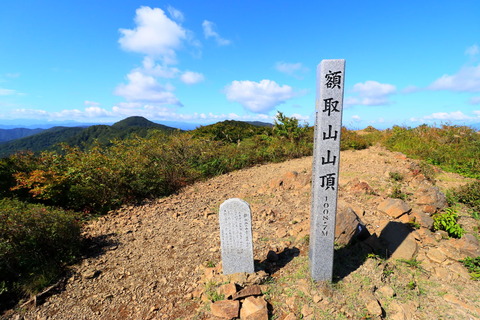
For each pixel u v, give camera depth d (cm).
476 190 513
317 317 276
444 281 322
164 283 367
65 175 621
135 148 866
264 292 316
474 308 279
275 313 288
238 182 814
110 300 343
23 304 336
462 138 1030
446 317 272
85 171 639
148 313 316
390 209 470
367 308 279
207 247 447
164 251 445
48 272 381
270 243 429
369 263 342
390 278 327
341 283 319
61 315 322
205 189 770
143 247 462
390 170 734
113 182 661
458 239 387
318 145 288
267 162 1041
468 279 321
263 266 367
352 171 761
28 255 391
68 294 355
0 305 334
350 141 1160
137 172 710
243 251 340
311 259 325
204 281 352
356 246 383
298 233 446
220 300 303
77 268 405
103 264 416
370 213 489
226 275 339
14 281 363
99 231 521
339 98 276
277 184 704
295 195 639
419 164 779
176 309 316
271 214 538
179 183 809
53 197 610
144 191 707
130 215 600
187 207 634
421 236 401
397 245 380
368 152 1037
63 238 429
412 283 312
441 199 497
